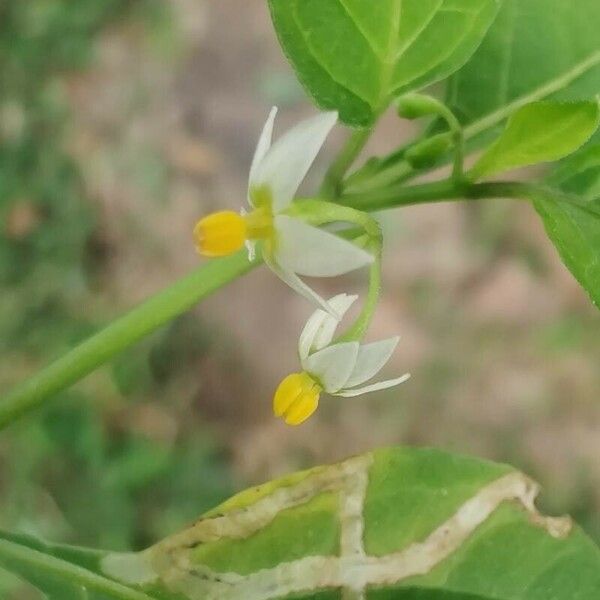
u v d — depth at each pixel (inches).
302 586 2.8
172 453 7.4
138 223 8.0
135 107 8.4
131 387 7.5
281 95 8.9
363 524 2.9
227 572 2.8
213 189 8.5
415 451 2.9
